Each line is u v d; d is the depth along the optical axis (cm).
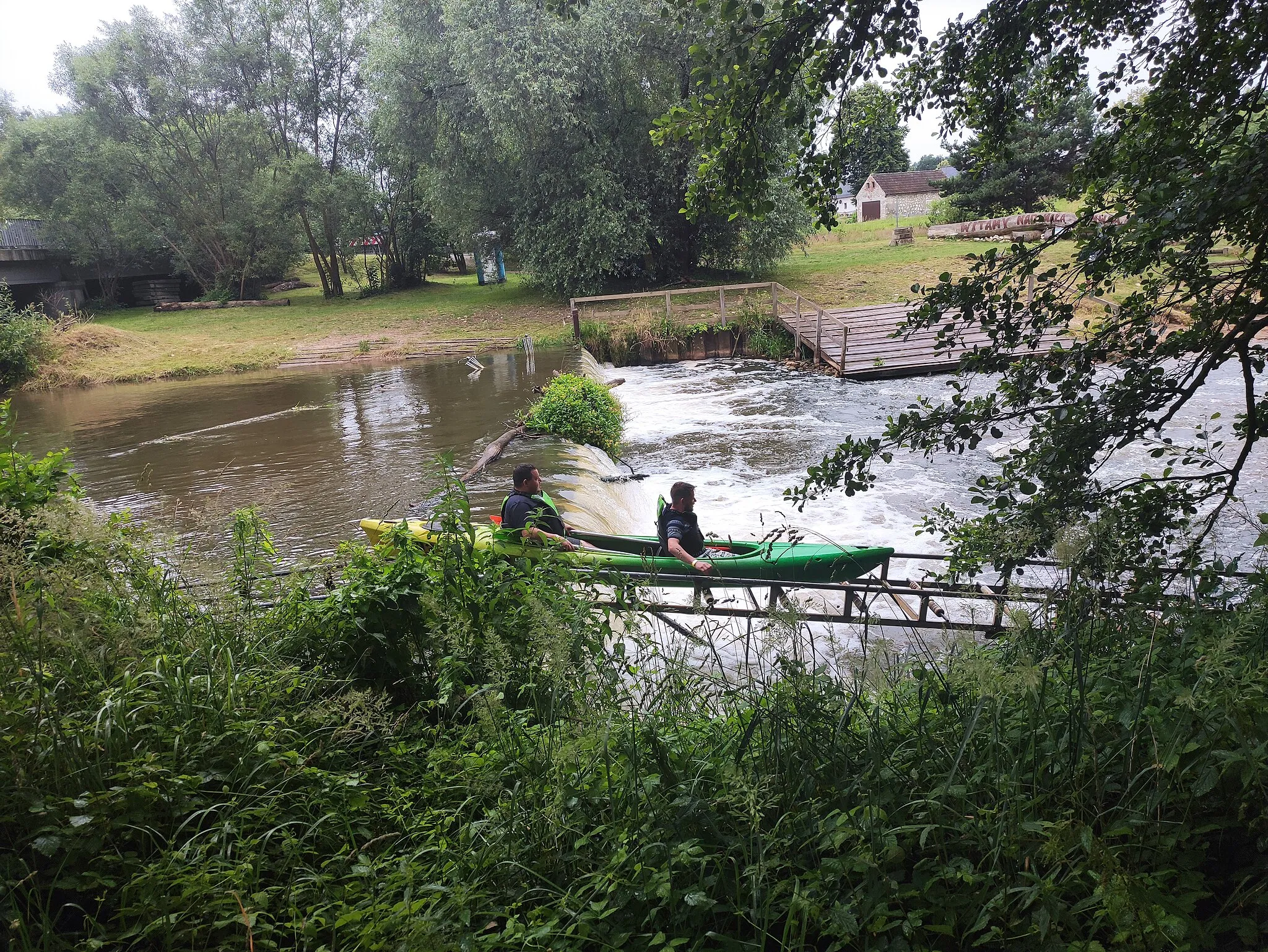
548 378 2180
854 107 467
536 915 239
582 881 253
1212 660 240
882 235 4969
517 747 310
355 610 412
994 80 482
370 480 1214
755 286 2731
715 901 226
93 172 4103
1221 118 421
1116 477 1164
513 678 390
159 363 2917
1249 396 410
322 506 1088
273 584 454
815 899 224
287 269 4656
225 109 4244
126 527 445
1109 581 365
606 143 3161
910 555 743
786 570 748
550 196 3278
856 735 288
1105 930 216
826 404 1922
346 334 3281
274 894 259
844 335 2367
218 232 4316
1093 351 421
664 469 1423
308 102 4278
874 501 1173
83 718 301
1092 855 205
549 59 2898
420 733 375
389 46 3303
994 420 437
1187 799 234
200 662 354
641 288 3662
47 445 1703
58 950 221
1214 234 379
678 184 3328
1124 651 329
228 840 269
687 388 2245
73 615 340
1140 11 448
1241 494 1053
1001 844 230
